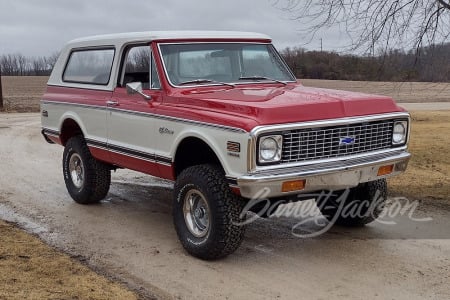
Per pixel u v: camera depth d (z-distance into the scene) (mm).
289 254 5586
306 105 4969
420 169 9617
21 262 5188
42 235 6223
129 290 4691
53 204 7578
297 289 4742
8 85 50344
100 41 6926
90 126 6945
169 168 5672
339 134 5121
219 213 5090
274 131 4715
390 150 5617
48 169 10039
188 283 4887
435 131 15836
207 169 5234
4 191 8320
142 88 6039
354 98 5352
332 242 5941
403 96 44438
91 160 7207
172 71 5859
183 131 5352
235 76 6270
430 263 5289
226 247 5188
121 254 5613
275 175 4719
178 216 5598
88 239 6090
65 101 7426
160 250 5730
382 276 4992
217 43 6273
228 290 4738
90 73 7102
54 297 4410
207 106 5238
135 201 7742
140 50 6199
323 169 4934
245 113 4863
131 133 6180
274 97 5258
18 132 15656
